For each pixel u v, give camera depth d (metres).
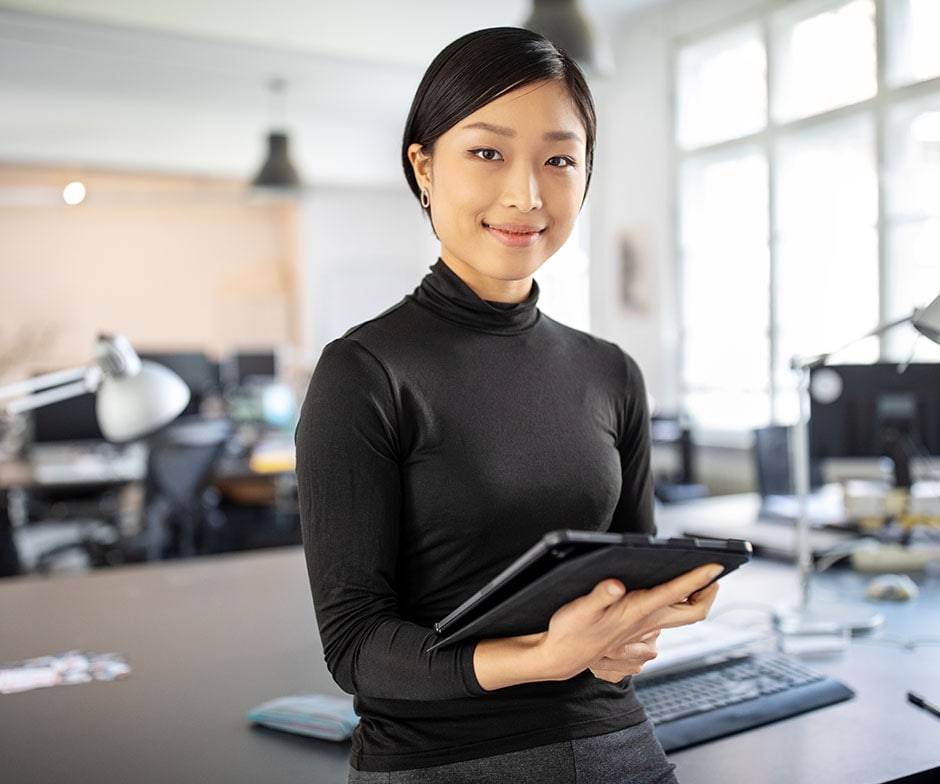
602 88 6.27
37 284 8.53
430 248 9.70
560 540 0.68
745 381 5.52
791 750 1.18
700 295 5.78
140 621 1.86
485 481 0.90
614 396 1.04
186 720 1.33
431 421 0.90
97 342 1.90
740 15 5.25
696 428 5.66
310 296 9.38
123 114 7.07
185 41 5.24
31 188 8.43
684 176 5.77
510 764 0.89
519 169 0.89
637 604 0.76
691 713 1.27
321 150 8.31
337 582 0.87
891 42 4.48
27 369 8.49
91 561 4.15
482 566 0.91
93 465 4.57
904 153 4.56
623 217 6.22
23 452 4.88
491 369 0.95
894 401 2.47
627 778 0.93
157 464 4.09
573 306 7.02
